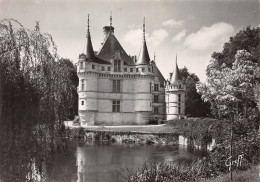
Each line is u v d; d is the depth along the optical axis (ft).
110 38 194.80
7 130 31.27
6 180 31.50
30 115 32.27
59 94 36.40
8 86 31.09
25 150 32.45
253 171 44.11
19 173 32.19
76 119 180.86
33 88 32.96
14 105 31.42
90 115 175.42
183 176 49.52
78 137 149.18
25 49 33.88
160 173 50.29
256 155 52.54
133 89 187.01
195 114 228.84
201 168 52.44
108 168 78.02
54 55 37.22
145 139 139.23
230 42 131.13
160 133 137.39
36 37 35.40
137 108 184.85
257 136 54.39
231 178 40.63
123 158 95.86
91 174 69.62
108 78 183.21
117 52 185.26
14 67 32.14
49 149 35.12
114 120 182.29
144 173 51.55
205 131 110.52
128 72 186.19
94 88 177.27
